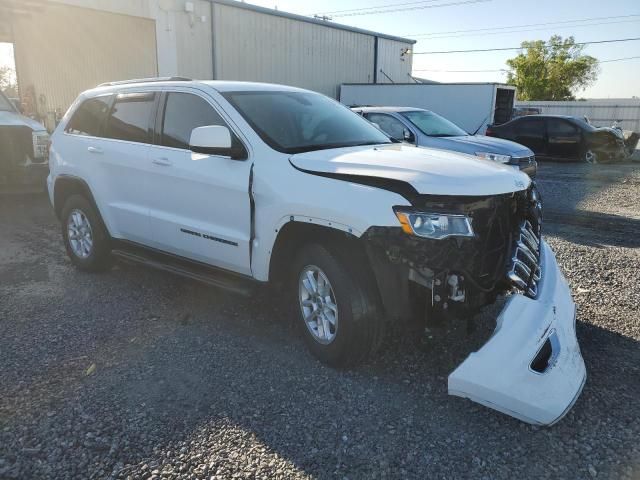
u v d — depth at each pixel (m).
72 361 3.79
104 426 3.04
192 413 3.16
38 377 3.57
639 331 4.20
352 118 4.90
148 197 4.78
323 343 3.66
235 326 4.38
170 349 3.97
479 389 2.93
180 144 4.52
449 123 10.73
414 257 3.11
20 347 4.00
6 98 9.81
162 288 5.28
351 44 28.17
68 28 20.14
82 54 20.80
